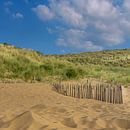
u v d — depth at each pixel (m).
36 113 5.46
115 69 34.19
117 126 5.21
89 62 54.66
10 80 16.08
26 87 13.38
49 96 11.20
